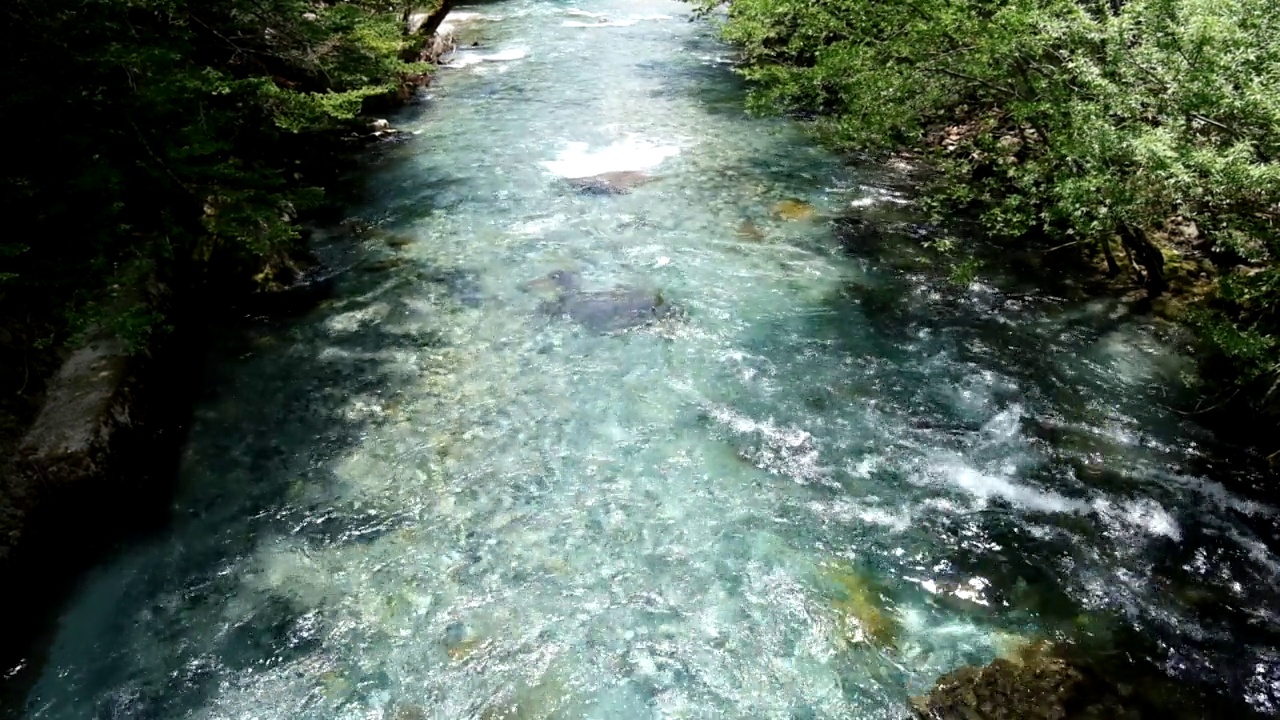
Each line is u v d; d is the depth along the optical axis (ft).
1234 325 22.57
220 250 29.35
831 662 16.14
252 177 26.81
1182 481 20.72
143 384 22.67
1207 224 22.03
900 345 27.02
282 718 15.15
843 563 18.56
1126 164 22.63
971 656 16.15
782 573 18.28
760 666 16.10
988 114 37.55
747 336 27.66
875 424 23.22
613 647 16.52
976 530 19.44
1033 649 16.28
